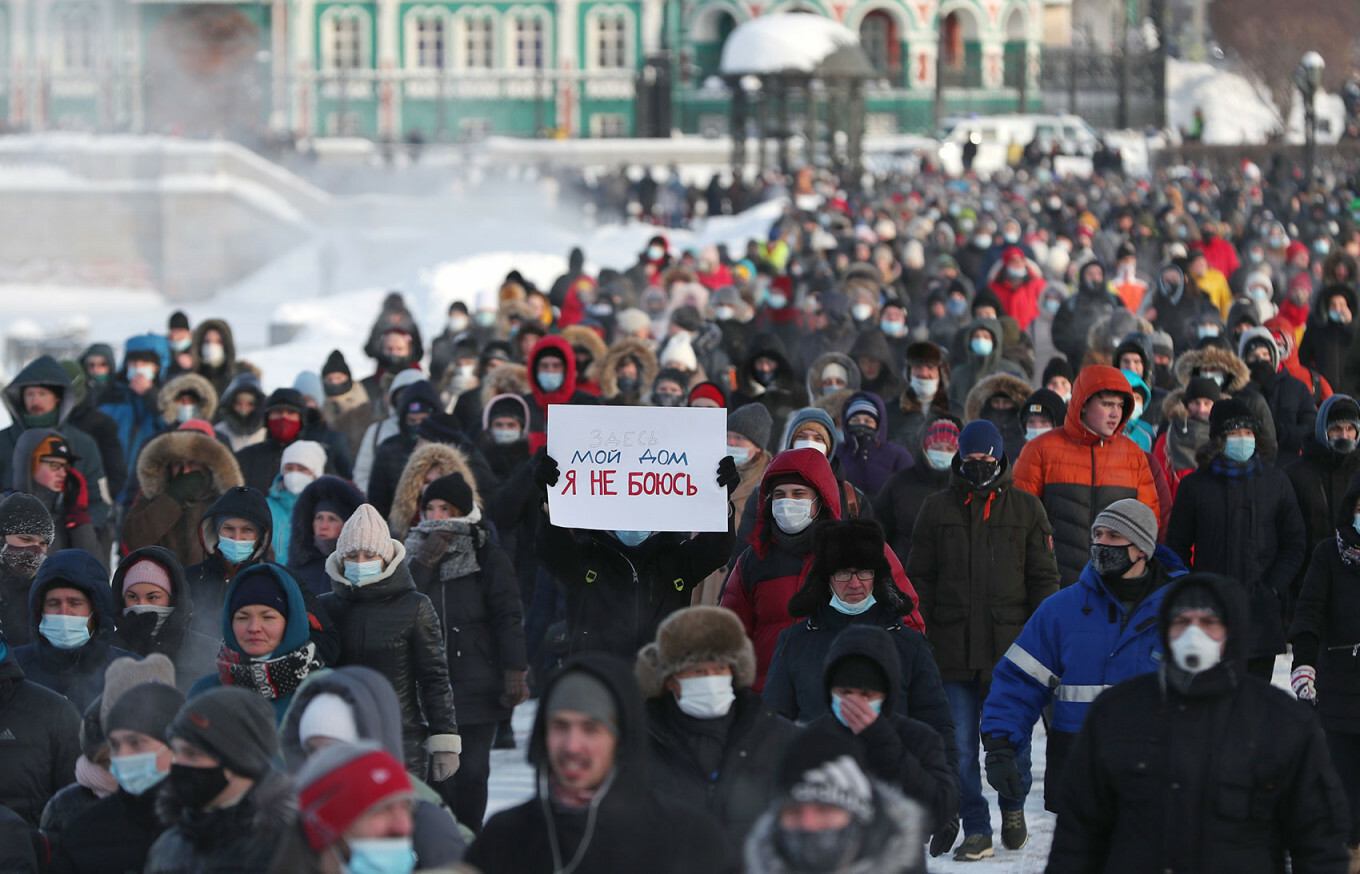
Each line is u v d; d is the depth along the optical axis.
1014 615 20.72
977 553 20.72
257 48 168.50
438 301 79.50
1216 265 59.34
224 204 118.81
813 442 22.58
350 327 75.06
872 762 14.34
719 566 18.62
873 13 173.38
